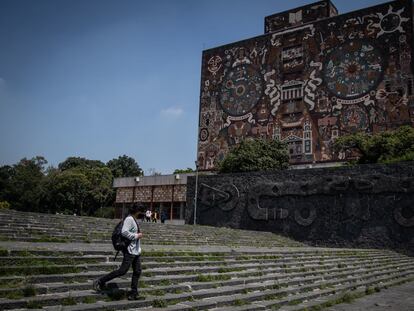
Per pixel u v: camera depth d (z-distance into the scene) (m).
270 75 46.06
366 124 39.00
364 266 18.09
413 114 36.69
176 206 47.34
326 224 27.05
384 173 25.56
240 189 31.62
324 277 13.88
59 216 17.19
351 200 26.36
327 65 42.34
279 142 41.91
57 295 6.95
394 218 24.64
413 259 23.19
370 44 40.19
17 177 65.94
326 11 45.25
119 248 7.43
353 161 37.91
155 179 49.59
